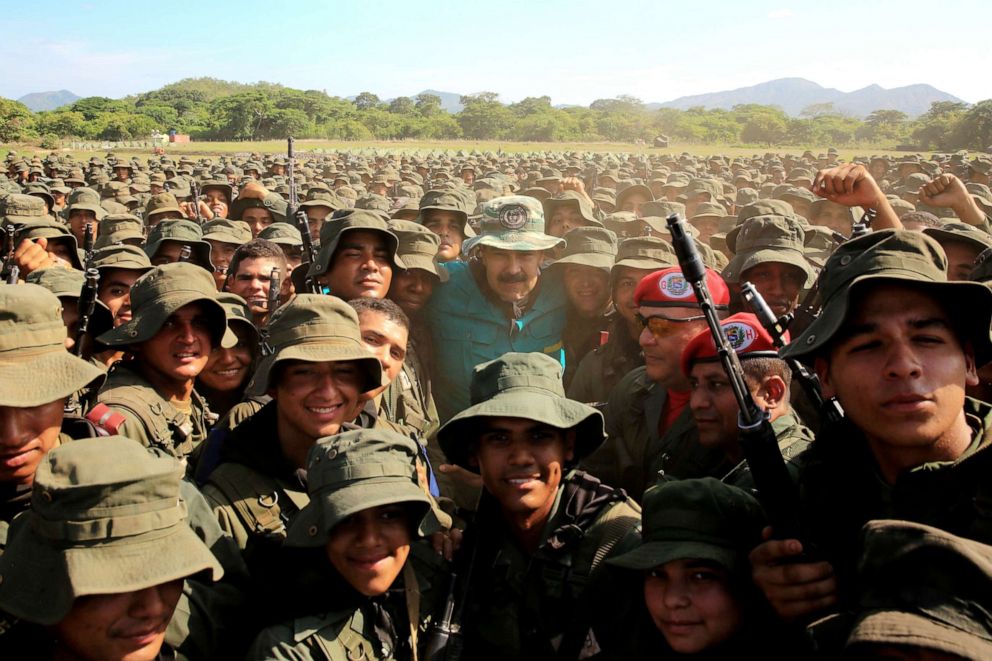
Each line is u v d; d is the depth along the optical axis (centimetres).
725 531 273
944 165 2945
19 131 8469
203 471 396
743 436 257
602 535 330
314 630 308
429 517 330
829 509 260
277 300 605
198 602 314
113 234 1002
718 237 1039
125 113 10694
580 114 12756
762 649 269
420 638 335
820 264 791
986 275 388
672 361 441
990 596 175
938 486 232
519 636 326
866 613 187
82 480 261
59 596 254
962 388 232
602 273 639
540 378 350
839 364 240
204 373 520
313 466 319
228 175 2784
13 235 841
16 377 329
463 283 634
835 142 11181
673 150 9225
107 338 457
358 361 396
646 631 297
